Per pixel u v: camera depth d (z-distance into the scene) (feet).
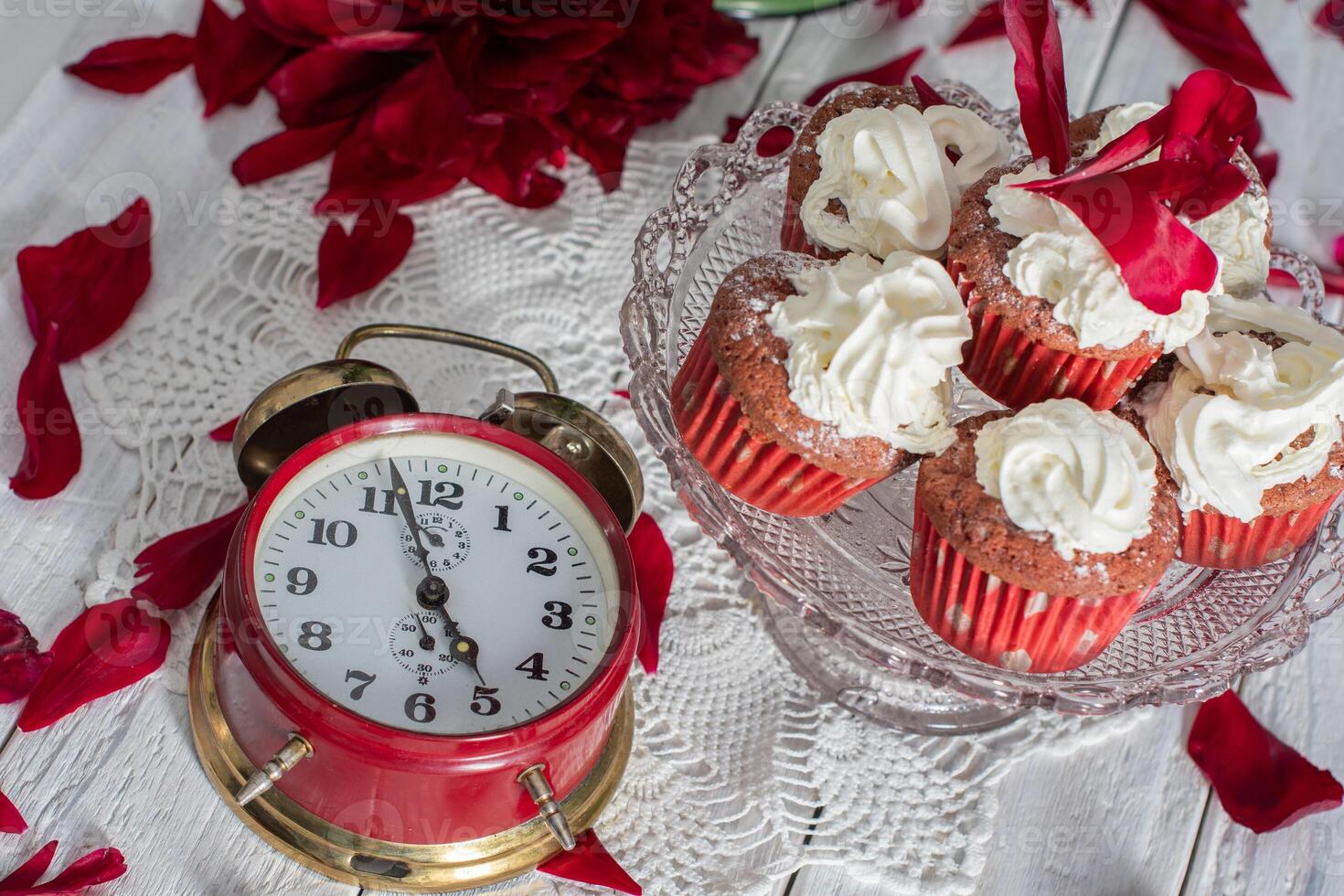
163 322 2.51
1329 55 3.15
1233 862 2.39
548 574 2.20
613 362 2.63
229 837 2.22
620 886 2.23
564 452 2.31
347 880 2.20
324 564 2.17
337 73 2.66
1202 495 2.24
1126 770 2.43
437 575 2.18
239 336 2.53
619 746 2.32
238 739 2.20
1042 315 2.23
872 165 2.30
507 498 2.23
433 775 2.09
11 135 2.59
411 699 2.12
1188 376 2.28
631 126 2.77
